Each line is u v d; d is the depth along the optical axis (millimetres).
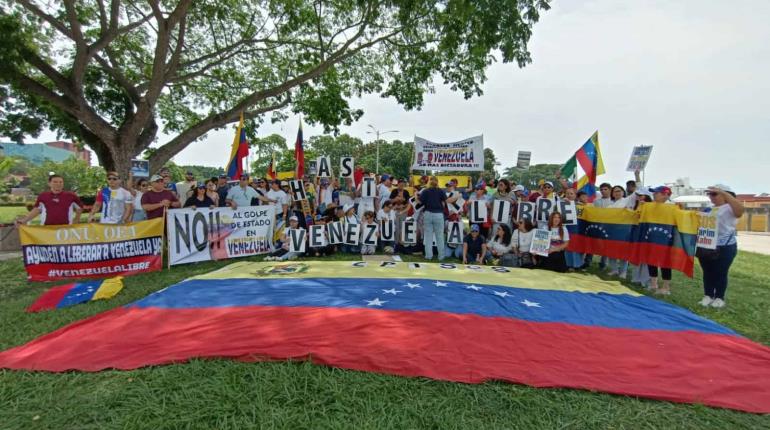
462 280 6250
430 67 13477
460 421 2629
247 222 8633
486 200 9453
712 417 2785
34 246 6414
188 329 4023
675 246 6102
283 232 9164
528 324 4367
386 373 3219
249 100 13211
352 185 10164
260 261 7961
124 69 15641
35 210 6602
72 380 3102
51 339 3881
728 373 3367
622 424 2684
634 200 7816
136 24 11469
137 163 12281
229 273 6559
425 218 8578
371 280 6090
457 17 9688
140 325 4160
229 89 16875
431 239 8609
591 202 9625
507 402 2877
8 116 14125
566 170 10477
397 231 9570
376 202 10336
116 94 14688
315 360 3379
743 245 15719
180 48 12438
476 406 2814
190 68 15859
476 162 11578
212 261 8109
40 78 13750
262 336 3840
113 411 2719
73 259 6648
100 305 5035
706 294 5680
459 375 3182
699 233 5656
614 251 7398
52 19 10180
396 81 14664
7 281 6457
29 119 14430
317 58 14594
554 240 7410
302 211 9422
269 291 5410
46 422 2621
